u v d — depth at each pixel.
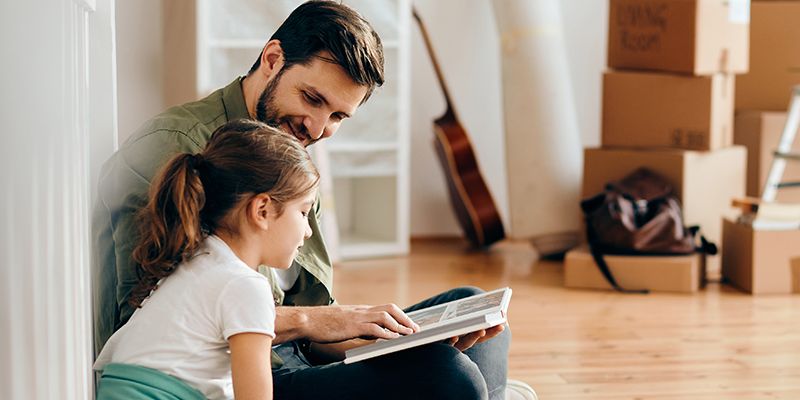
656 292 4.02
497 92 5.26
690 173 4.17
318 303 2.00
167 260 1.56
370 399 1.67
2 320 1.40
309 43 1.76
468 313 1.71
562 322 3.55
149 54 2.95
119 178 1.71
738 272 4.09
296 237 1.62
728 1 4.25
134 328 1.58
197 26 3.54
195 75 3.61
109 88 1.73
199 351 1.54
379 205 4.98
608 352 3.18
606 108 4.39
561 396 2.74
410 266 4.60
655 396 2.74
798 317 3.64
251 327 1.51
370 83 1.79
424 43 5.16
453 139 4.90
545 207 4.73
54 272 1.42
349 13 1.78
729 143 4.41
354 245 4.78
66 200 1.42
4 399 1.41
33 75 1.38
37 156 1.39
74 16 1.43
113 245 1.73
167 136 1.74
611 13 4.36
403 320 1.75
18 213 1.39
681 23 4.14
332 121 1.84
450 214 5.31
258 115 1.83
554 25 4.79
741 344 3.28
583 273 4.10
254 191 1.57
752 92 4.81
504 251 4.98
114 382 1.54
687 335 3.38
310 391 1.71
